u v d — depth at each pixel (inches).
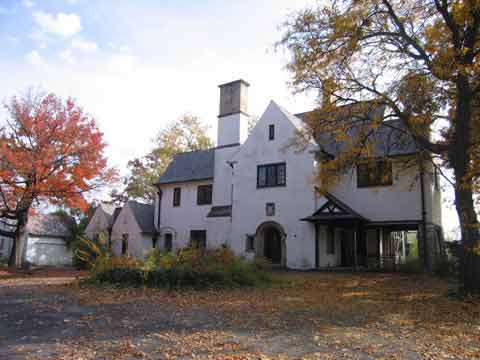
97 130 959.0
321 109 630.5
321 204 952.9
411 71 571.5
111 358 259.9
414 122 566.9
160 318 388.5
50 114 919.0
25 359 257.6
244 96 1213.7
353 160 649.0
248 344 291.3
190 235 1235.2
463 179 482.3
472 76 509.7
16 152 891.4
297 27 603.8
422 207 874.1
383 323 364.8
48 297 526.6
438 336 319.0
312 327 346.9
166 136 1863.9
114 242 1326.3
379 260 951.6
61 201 946.7
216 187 1190.9
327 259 974.4
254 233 1029.8
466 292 506.3
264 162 1046.4
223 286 601.6
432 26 534.9
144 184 1825.8
